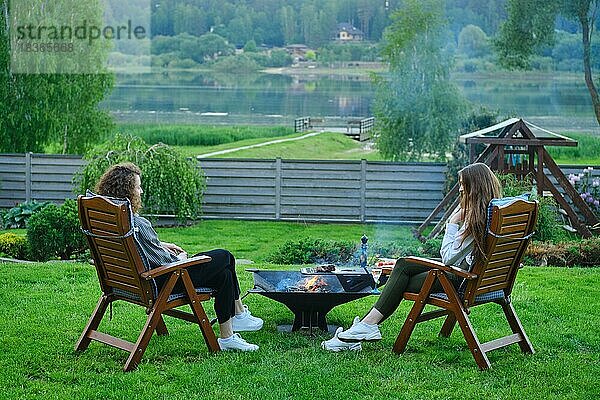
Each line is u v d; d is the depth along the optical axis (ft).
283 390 16.03
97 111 74.84
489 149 44.52
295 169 54.29
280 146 117.39
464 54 136.77
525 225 17.48
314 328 20.43
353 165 53.88
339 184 54.08
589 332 20.42
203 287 18.54
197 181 52.49
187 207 51.29
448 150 102.22
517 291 24.99
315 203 54.44
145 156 50.49
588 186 50.85
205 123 155.33
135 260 17.06
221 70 252.42
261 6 257.34
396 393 15.90
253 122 159.74
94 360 17.81
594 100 99.04
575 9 96.63
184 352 18.48
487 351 17.80
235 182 54.75
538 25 95.71
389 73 106.01
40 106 68.39
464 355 18.43
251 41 256.32
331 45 250.57
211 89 228.63
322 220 54.49
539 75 139.74
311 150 121.29
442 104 103.60
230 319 18.66
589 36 98.53
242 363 17.70
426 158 104.32
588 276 27.99
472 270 17.46
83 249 34.81
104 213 17.06
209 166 54.70
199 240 47.24
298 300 19.84
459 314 17.53
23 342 18.99
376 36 236.63
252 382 16.48
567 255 33.30
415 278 18.43
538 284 26.40
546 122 133.18
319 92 221.66
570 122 134.51
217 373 16.99
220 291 18.57
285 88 231.71
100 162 49.62
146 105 187.73
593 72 103.50
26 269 27.86
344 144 134.51
